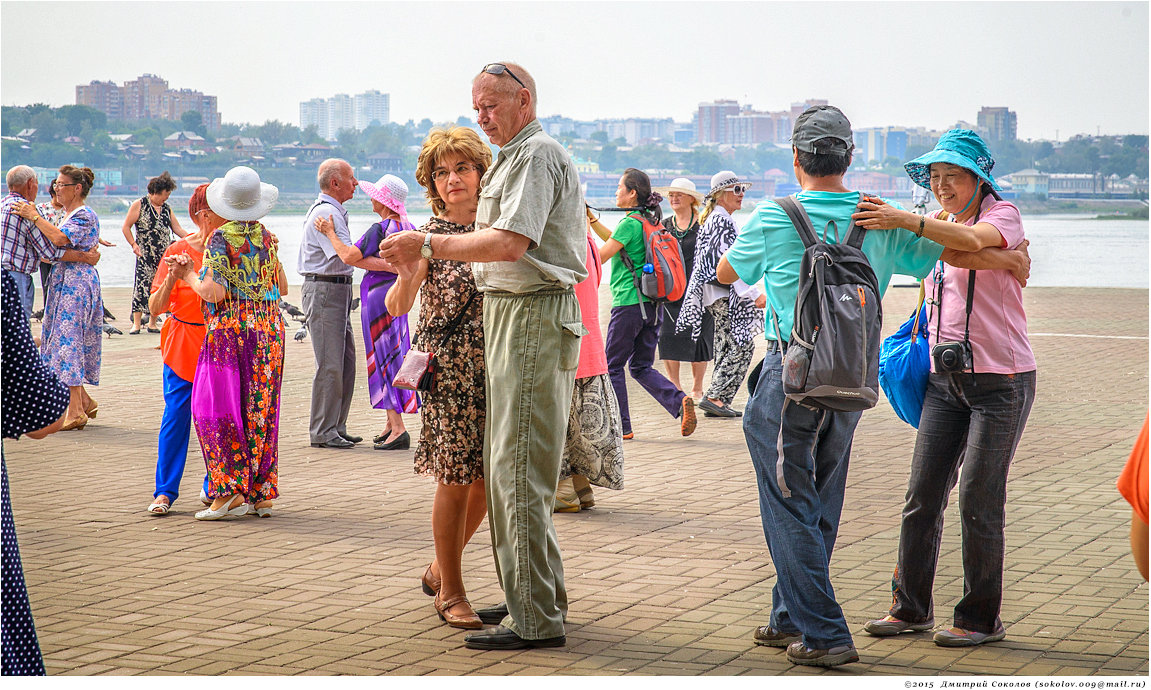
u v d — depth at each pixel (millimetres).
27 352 3010
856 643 4660
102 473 8086
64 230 9578
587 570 5703
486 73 4531
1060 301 23297
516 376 4555
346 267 9000
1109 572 5586
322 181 8984
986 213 4516
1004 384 4512
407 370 4789
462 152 4883
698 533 6406
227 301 6672
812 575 4320
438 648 4613
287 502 7227
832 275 4191
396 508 7062
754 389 4488
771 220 4336
